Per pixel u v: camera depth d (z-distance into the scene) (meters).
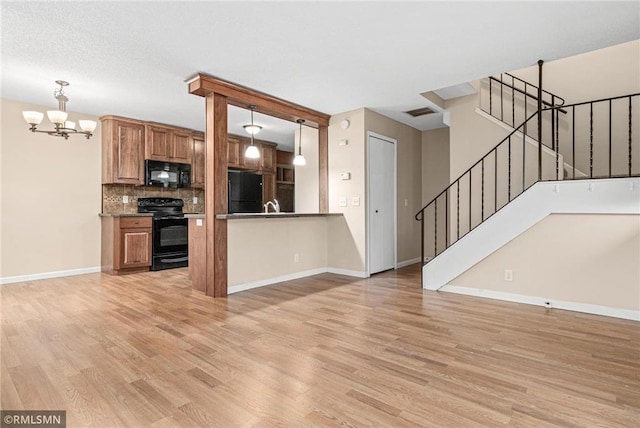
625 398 1.75
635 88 4.31
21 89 3.97
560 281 3.32
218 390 1.84
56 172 4.81
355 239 4.90
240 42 2.86
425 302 3.55
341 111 4.96
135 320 2.97
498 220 3.63
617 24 2.61
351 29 2.66
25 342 2.48
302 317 3.06
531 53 3.11
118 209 5.44
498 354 2.28
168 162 5.68
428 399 1.75
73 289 4.11
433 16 2.48
